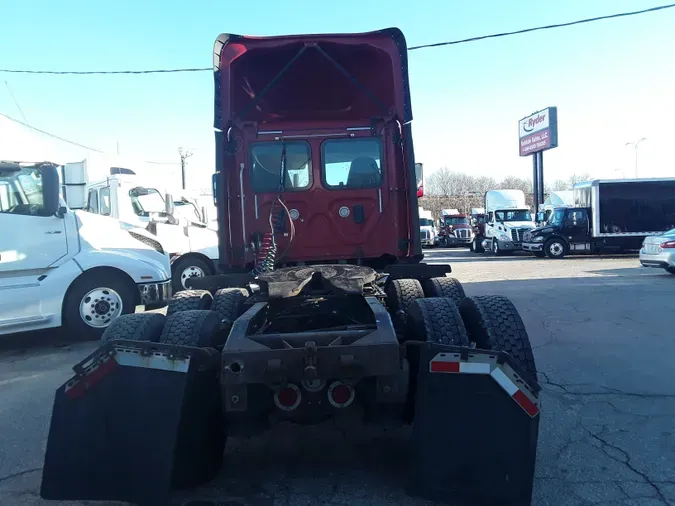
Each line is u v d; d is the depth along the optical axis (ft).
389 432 16.60
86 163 30.30
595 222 81.10
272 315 16.03
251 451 15.49
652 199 80.59
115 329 14.08
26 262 27.96
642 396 19.06
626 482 13.15
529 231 90.63
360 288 15.70
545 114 133.90
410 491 11.27
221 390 12.62
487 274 60.70
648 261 53.93
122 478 11.25
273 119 25.54
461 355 11.17
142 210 45.09
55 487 11.28
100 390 11.40
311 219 23.71
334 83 25.02
